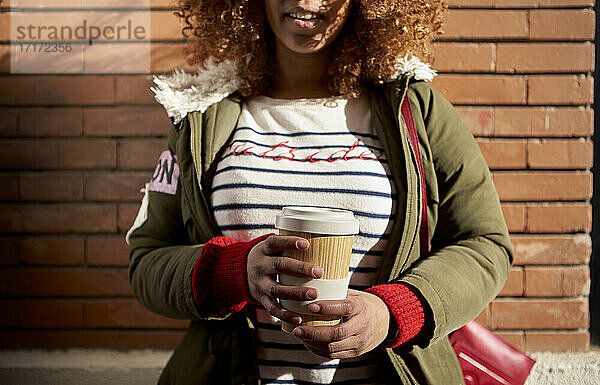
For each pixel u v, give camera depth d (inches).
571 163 90.7
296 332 34.4
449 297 40.4
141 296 48.4
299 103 49.8
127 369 89.4
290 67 51.8
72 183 94.3
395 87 48.3
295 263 33.9
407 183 44.9
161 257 47.7
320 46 47.4
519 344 91.2
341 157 46.1
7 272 94.5
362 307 35.7
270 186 45.5
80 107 94.0
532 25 89.9
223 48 53.5
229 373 45.8
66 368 89.4
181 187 50.4
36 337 94.6
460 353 51.8
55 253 94.6
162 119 94.0
